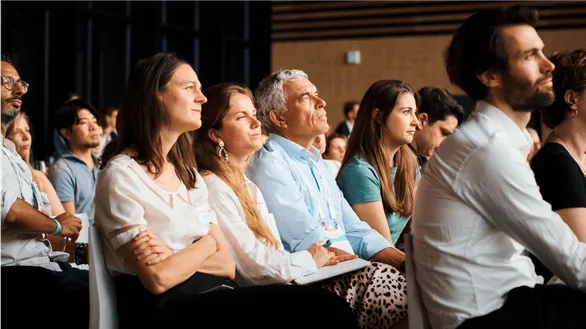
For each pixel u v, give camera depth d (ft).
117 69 33.96
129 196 7.51
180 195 7.99
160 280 7.29
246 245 8.80
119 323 7.60
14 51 29.01
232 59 40.78
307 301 7.63
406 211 12.05
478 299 6.95
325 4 39.73
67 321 8.64
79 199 16.21
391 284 9.13
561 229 6.81
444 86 37.93
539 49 7.09
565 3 36.42
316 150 11.30
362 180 11.45
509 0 37.35
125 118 7.97
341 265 9.18
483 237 6.97
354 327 7.80
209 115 9.37
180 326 7.45
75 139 16.28
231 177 9.17
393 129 11.60
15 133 12.80
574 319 6.89
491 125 7.02
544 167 8.32
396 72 38.73
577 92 8.59
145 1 35.32
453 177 6.93
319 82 39.88
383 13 38.99
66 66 31.01
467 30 7.30
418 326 7.32
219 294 7.62
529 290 6.93
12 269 8.87
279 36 40.55
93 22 32.50
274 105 11.03
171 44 37.35
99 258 7.48
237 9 40.93
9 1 28.58
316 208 10.56
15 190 9.44
